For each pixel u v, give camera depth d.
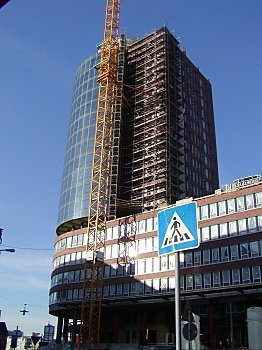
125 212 114.69
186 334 12.34
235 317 80.69
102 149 98.06
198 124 136.75
